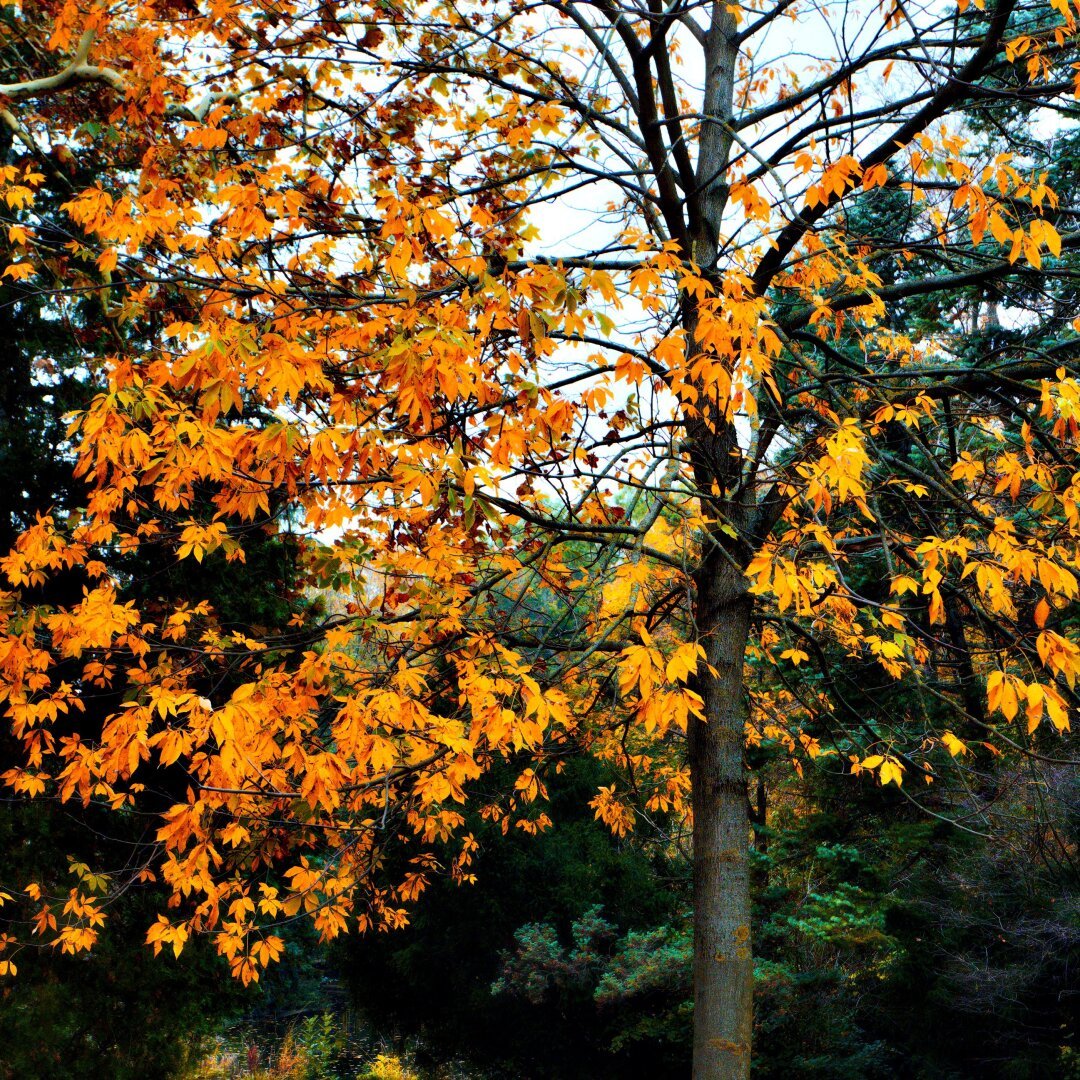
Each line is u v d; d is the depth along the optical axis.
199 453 2.52
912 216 5.03
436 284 3.68
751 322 2.74
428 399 2.54
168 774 8.06
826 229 4.20
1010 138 4.23
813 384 4.48
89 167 7.75
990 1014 8.30
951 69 3.60
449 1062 14.54
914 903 8.83
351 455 2.68
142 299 4.32
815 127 4.04
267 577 8.70
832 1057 8.82
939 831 8.97
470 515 2.77
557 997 11.71
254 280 3.19
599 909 11.62
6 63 7.18
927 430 5.47
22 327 8.05
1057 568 2.59
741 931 4.15
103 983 7.59
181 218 3.12
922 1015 8.86
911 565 3.74
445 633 3.83
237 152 4.34
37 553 3.27
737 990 4.07
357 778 3.40
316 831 4.07
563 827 12.23
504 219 3.99
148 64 4.54
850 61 3.88
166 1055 8.02
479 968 12.34
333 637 3.39
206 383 2.37
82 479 8.34
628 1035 10.45
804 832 10.71
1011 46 3.52
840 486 2.71
